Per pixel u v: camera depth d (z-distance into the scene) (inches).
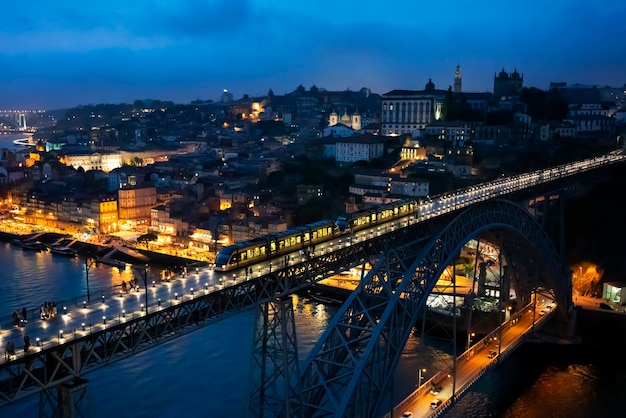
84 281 7007.9
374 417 3051.2
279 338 4658.0
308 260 2970.0
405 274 3275.1
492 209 4288.9
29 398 3949.3
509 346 4360.2
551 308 5206.7
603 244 6245.1
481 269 5561.0
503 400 4212.6
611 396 4286.4
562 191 5743.1
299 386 2736.2
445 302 5511.8
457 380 3767.2
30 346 2007.9
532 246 4635.8
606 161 7076.8
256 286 2775.6
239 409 3875.5
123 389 4153.5
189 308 2534.5
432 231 3786.9
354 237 3358.8
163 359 4653.1
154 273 7559.1
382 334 3073.3
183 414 3818.9
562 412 4050.2
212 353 4761.3
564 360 4891.7
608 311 5334.6
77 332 2138.3
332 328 2994.6
